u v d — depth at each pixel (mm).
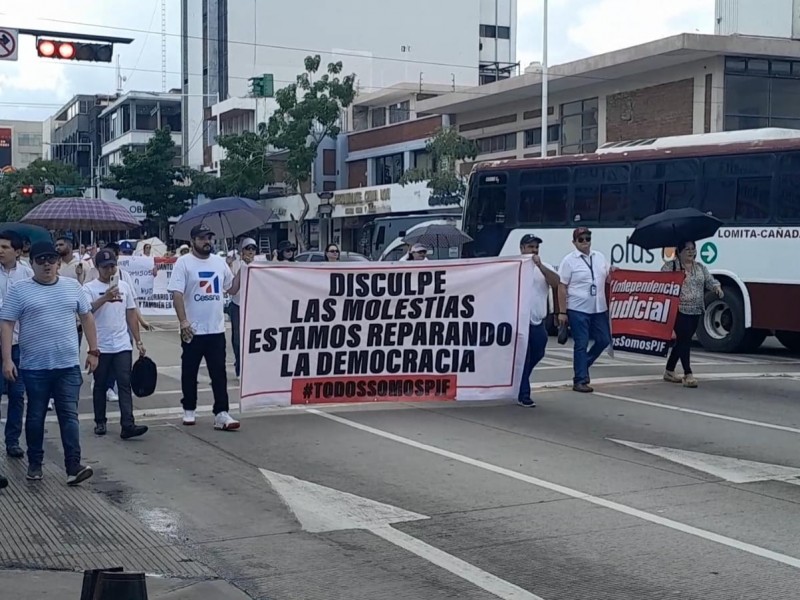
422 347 11531
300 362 11141
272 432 10391
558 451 9500
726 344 18375
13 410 9172
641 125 34688
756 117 32375
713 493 7973
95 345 8469
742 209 18031
